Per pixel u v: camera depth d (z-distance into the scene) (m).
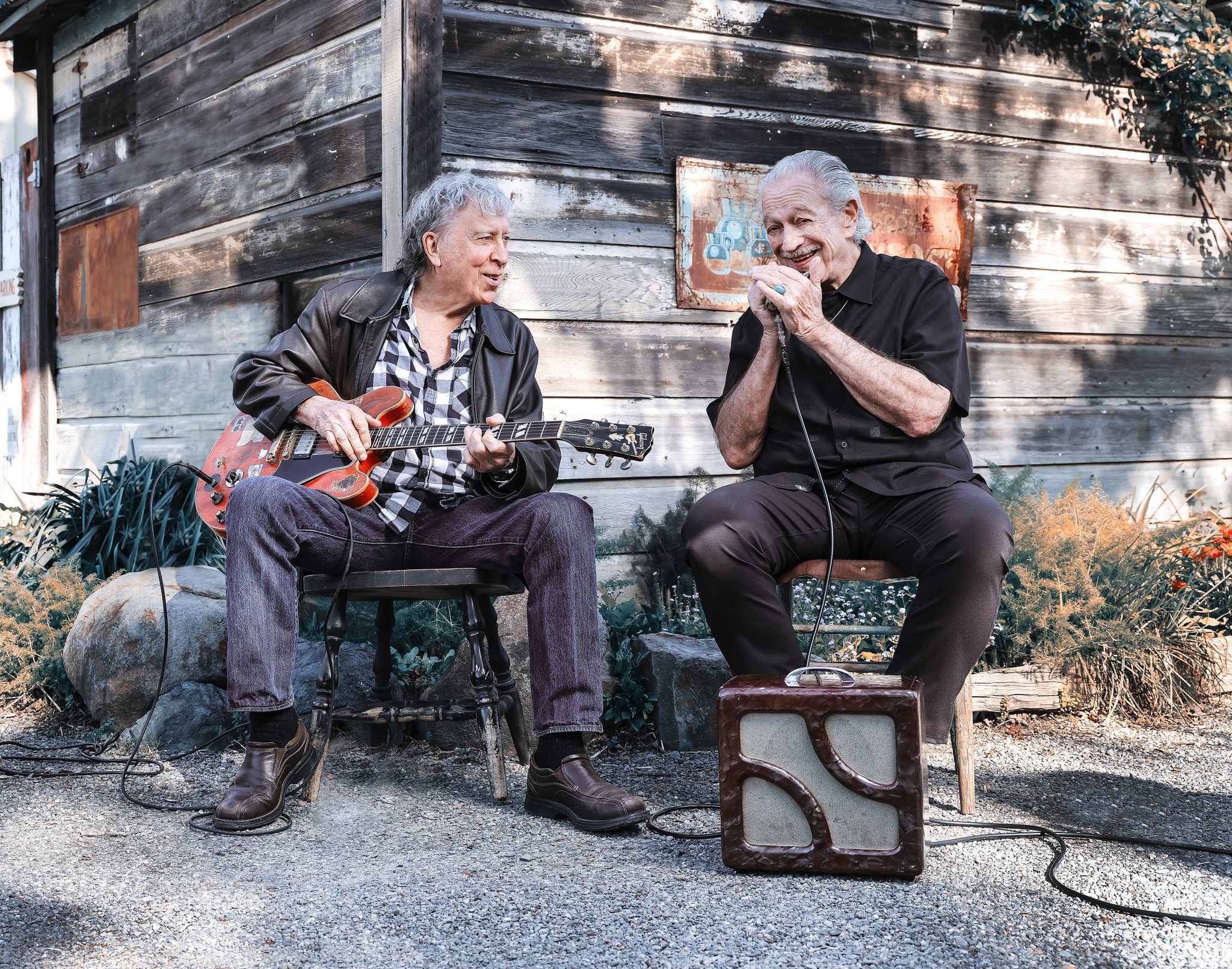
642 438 2.78
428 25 4.13
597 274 4.53
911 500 2.82
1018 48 5.45
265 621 2.72
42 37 7.14
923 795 2.23
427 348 3.13
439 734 3.48
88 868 2.35
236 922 2.05
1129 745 3.58
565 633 2.79
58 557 5.28
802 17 4.92
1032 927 2.02
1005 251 5.47
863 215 3.08
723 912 2.08
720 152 4.77
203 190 5.54
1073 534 4.31
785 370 2.98
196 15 5.62
